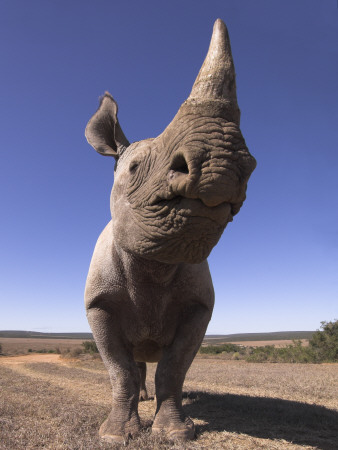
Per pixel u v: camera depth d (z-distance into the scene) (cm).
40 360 2595
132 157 397
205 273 509
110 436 460
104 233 533
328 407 748
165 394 489
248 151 289
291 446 470
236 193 288
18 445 458
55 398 793
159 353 566
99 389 970
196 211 296
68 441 464
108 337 494
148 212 335
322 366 1891
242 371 1518
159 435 462
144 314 489
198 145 277
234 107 289
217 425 567
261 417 625
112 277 482
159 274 456
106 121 498
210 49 293
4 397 794
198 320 498
